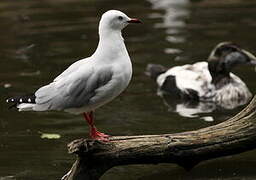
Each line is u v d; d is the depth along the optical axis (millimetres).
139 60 17297
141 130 12875
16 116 13961
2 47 18734
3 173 11039
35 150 12023
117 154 9750
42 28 20438
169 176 10859
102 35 9719
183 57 17359
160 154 10000
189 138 10203
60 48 18359
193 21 20750
